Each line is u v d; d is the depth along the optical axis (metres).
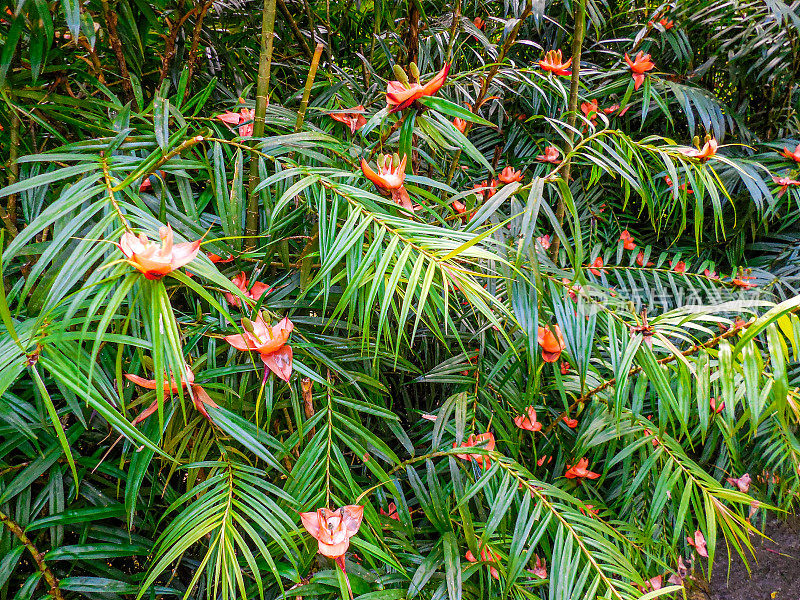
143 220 0.50
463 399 0.94
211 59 1.20
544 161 1.48
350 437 0.79
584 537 0.75
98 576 0.78
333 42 1.45
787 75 1.70
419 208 0.79
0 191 0.53
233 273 0.81
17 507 0.73
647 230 1.76
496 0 1.50
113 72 0.97
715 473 1.38
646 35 1.62
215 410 0.66
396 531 0.82
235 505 0.63
